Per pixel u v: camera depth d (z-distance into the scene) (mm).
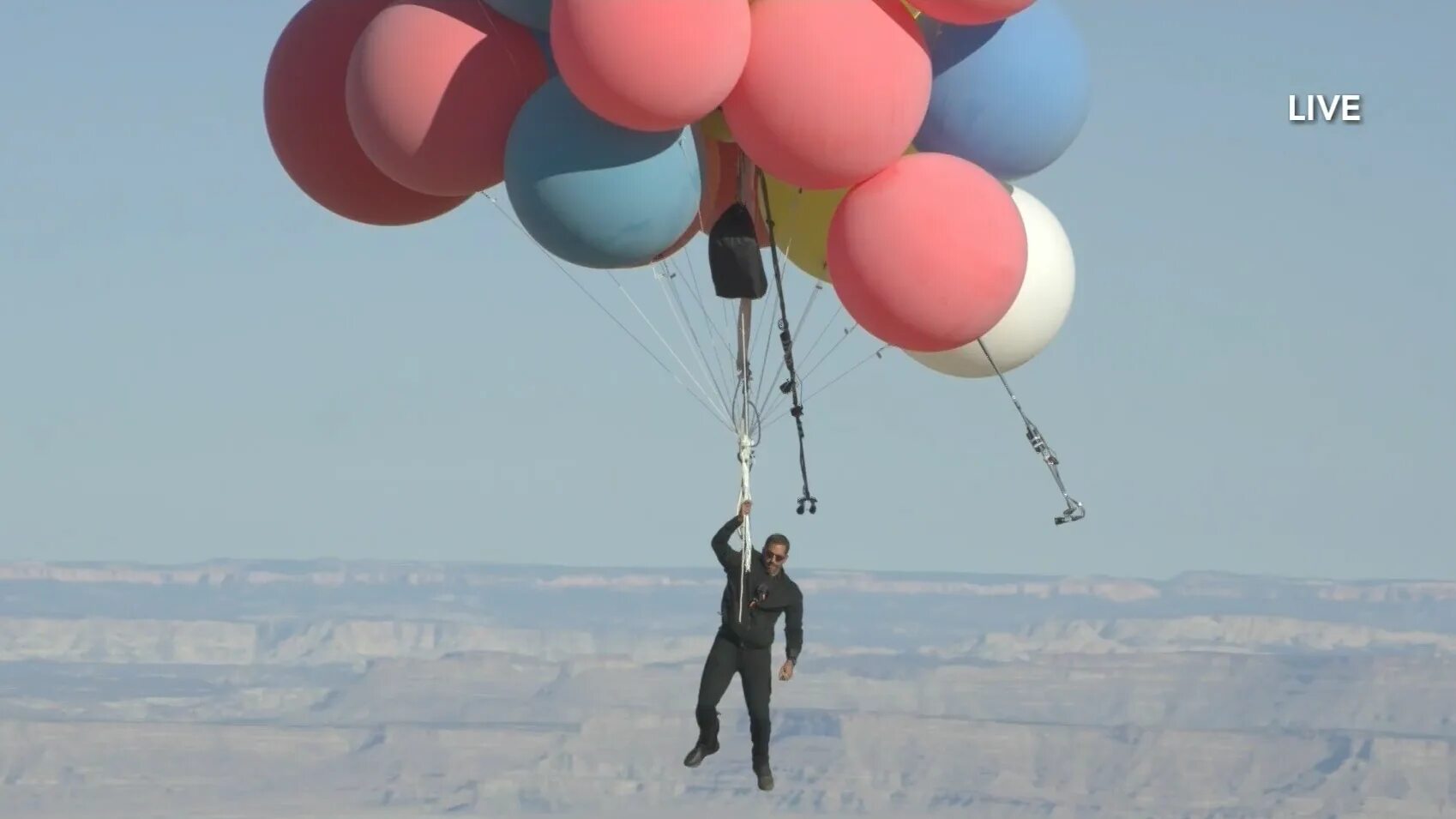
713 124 28875
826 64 26906
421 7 28000
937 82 28953
